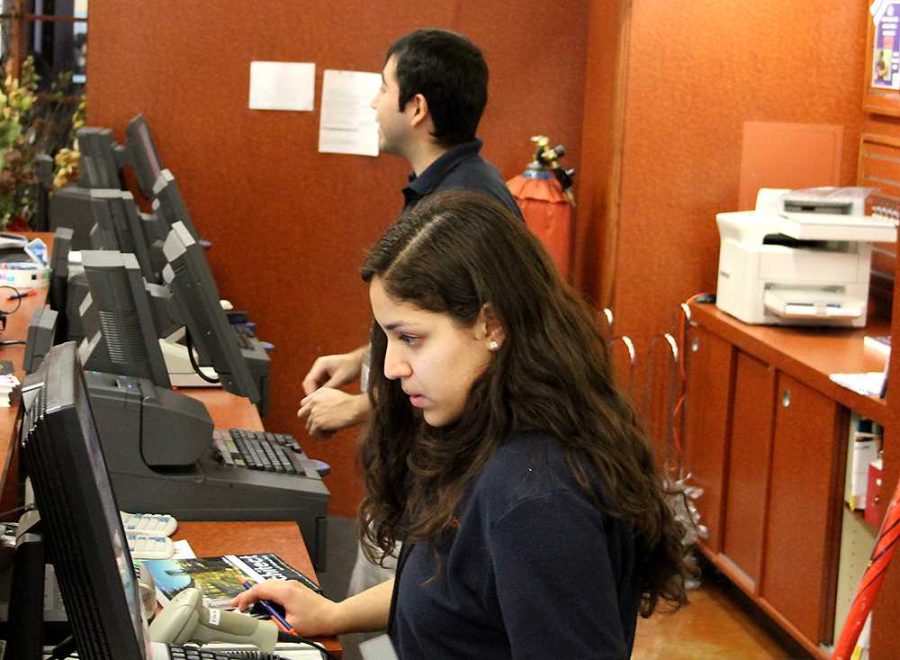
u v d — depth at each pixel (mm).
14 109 5383
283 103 5590
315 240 5688
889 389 3547
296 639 2203
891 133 4891
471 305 1709
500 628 1710
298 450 3160
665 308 5125
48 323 3199
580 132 5641
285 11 5547
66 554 1532
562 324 1729
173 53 5547
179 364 3783
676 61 5020
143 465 2729
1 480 2211
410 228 1759
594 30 5449
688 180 5078
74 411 1461
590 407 1696
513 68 5594
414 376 1743
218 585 2375
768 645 4520
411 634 1801
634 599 1789
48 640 2059
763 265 4648
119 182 5371
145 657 1603
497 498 1641
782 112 5078
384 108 3484
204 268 3164
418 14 5559
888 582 3436
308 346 5750
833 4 5043
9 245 4723
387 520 2025
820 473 4066
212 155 5609
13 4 6438
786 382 4305
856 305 4660
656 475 1775
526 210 5309
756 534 4504
